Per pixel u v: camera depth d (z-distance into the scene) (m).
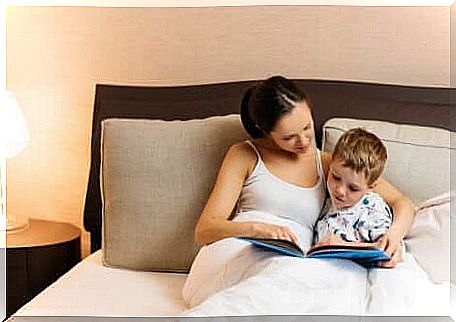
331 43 2.52
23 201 2.72
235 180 2.05
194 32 2.58
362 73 2.52
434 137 2.15
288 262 1.75
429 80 2.50
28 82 2.66
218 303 1.66
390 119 2.34
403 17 2.49
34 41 2.64
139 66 2.61
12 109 2.54
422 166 2.10
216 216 1.99
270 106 2.00
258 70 2.56
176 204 2.15
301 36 2.53
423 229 1.95
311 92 2.42
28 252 2.38
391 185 2.04
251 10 2.54
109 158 2.18
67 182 2.69
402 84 2.50
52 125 2.67
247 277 1.77
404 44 2.49
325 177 2.06
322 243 1.86
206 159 2.17
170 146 2.18
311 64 2.54
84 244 2.69
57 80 2.64
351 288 1.71
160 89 2.52
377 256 1.77
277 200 2.04
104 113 2.51
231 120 2.22
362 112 2.36
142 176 2.16
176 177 2.16
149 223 2.15
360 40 2.51
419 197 2.09
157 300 1.92
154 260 2.14
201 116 2.44
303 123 2.01
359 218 1.95
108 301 1.90
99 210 2.51
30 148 2.69
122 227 2.16
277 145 2.09
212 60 2.58
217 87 2.49
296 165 2.07
